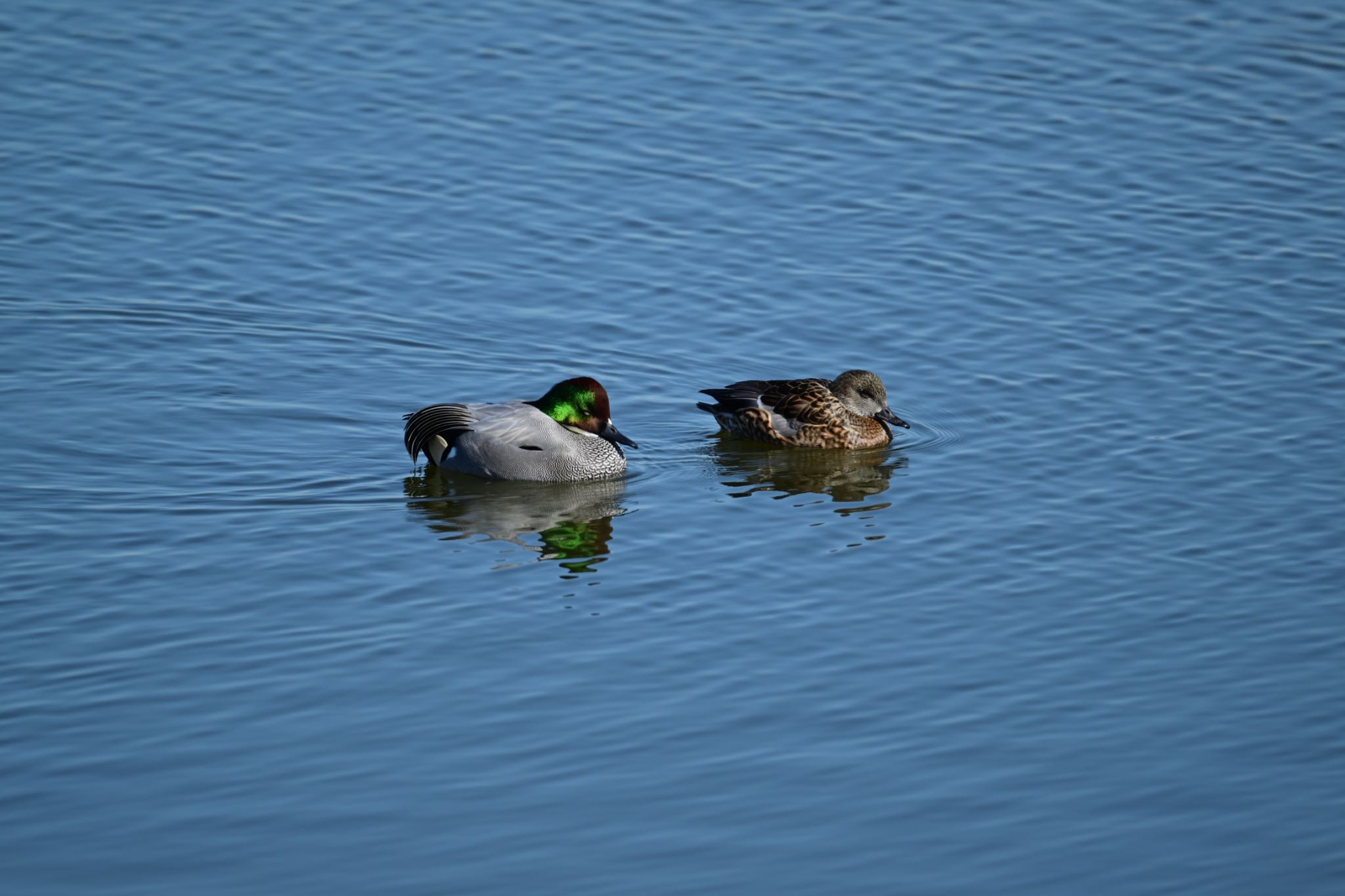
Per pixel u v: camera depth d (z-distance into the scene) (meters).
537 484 18.28
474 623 14.95
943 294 22.22
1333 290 22.19
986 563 16.27
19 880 11.23
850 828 12.02
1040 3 30.92
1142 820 12.20
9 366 19.89
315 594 15.45
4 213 23.34
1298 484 17.77
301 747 12.89
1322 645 14.64
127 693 13.62
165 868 11.40
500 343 21.02
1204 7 30.75
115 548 16.17
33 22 29.44
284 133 25.92
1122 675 14.16
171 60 28.28
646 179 24.88
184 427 18.84
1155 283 22.45
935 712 13.57
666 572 16.09
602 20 30.16
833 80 28.05
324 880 11.31
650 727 13.27
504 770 12.64
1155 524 17.02
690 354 20.92
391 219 23.69
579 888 11.27
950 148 25.91
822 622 15.07
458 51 28.86
